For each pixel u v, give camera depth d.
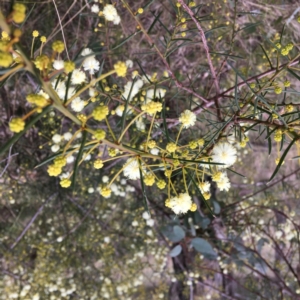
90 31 0.30
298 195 0.36
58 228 0.37
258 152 0.42
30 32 0.29
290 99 0.29
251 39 0.31
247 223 0.32
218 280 0.39
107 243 0.36
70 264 0.38
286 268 0.40
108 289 0.37
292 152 0.41
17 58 0.11
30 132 0.34
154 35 0.30
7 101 0.32
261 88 0.16
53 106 0.09
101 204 0.37
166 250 0.38
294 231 0.34
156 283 0.46
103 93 0.18
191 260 0.37
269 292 0.38
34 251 0.39
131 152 0.12
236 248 0.33
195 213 0.32
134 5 0.29
